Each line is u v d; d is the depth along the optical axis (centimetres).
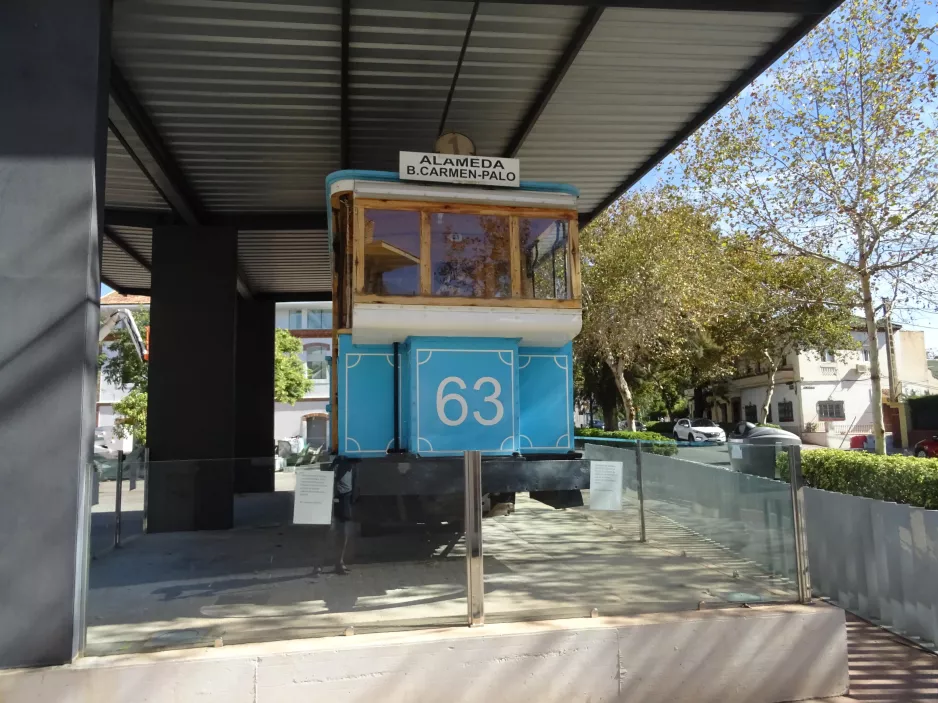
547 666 438
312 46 648
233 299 1020
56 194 429
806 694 470
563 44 661
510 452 602
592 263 2097
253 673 405
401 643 423
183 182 928
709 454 616
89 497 426
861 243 972
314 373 4297
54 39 439
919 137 935
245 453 1484
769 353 3253
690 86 747
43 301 420
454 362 600
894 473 657
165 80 693
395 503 525
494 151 912
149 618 459
